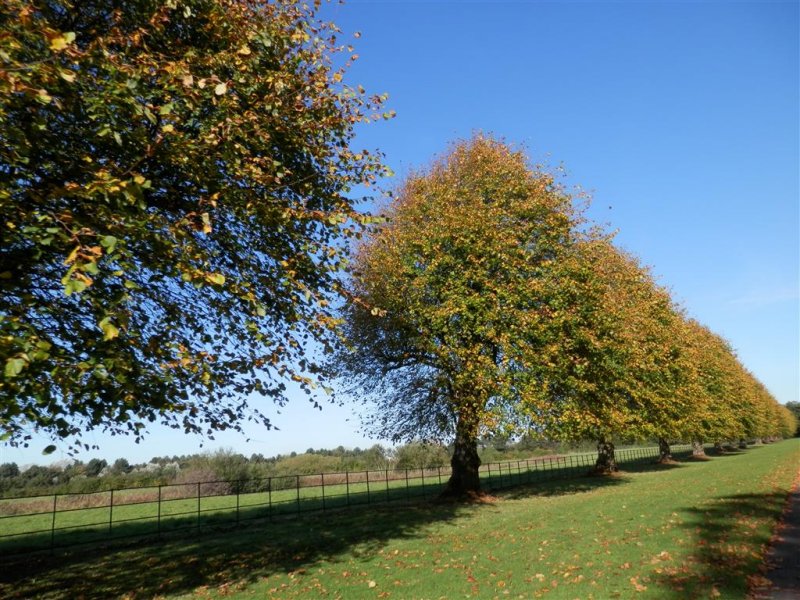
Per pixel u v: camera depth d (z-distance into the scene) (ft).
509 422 65.57
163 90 29.19
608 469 132.26
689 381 122.21
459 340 70.74
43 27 22.62
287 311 35.32
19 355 19.25
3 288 25.59
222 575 39.37
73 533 68.69
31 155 27.07
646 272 124.06
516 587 29.19
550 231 76.28
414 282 70.03
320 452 273.13
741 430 204.33
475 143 87.30
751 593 26.00
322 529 61.05
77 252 21.47
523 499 82.43
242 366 34.09
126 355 27.20
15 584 40.37
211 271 31.07
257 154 35.81
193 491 117.50
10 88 21.03
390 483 149.79
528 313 68.18
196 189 33.14
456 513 68.23
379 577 34.47
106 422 37.04
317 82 37.17
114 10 30.32
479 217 71.92
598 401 80.89
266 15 38.04
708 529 41.68
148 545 57.93
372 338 80.07
